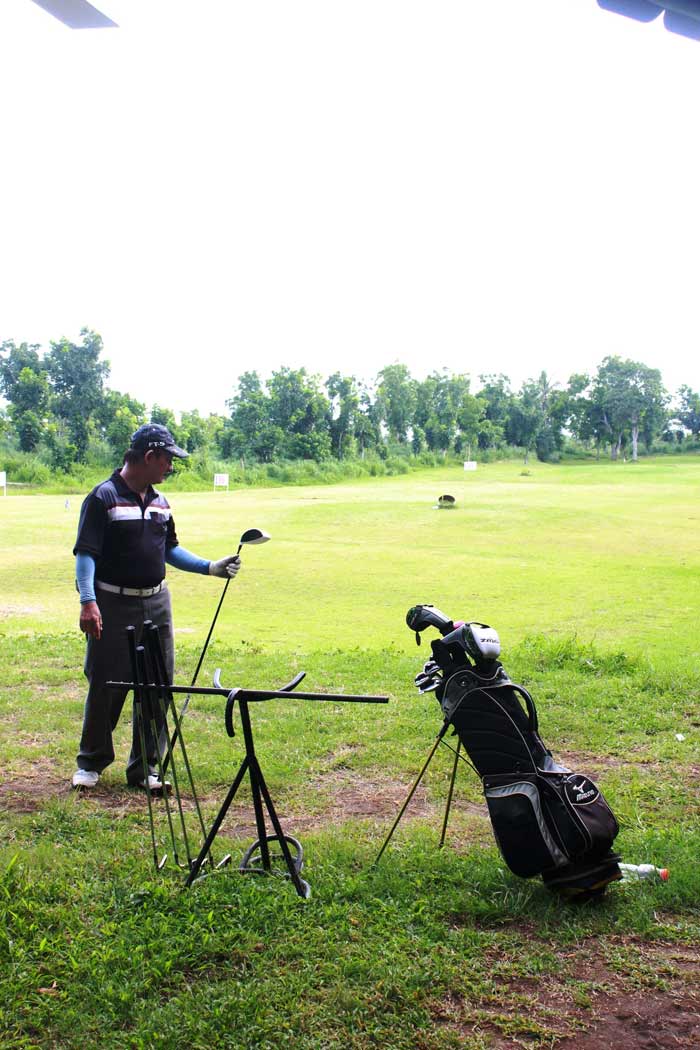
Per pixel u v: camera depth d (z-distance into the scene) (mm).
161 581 5379
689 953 3459
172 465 5320
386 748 6117
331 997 3098
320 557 24328
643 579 20797
